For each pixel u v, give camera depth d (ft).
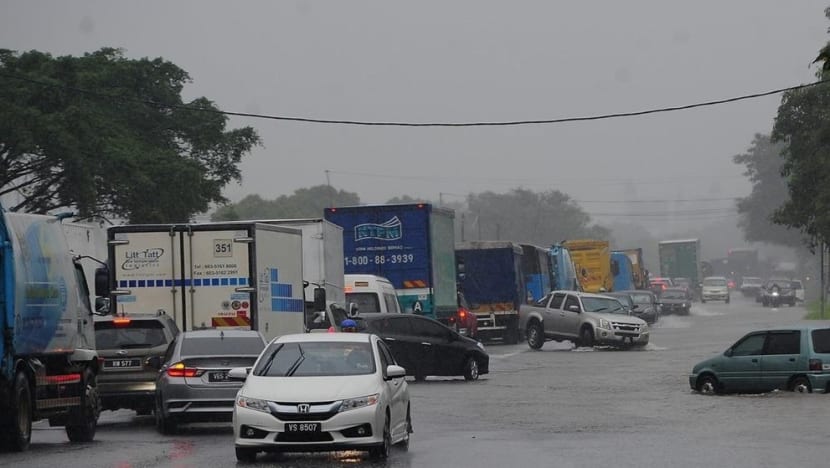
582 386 176.65
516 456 94.58
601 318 275.80
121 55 329.31
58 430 133.80
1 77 267.59
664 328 374.84
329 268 183.73
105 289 120.16
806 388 151.12
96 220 291.99
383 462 91.56
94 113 289.12
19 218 102.78
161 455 98.37
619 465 87.61
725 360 158.92
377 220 232.32
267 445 90.17
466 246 314.96
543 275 360.69
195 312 144.66
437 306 236.02
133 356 129.90
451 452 98.12
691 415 129.90
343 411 90.27
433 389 173.99
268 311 149.38
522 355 263.08
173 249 145.28
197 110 331.57
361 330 185.47
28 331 101.81
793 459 89.76
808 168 254.06
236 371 97.25
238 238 144.87
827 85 251.80
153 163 294.46
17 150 258.37
